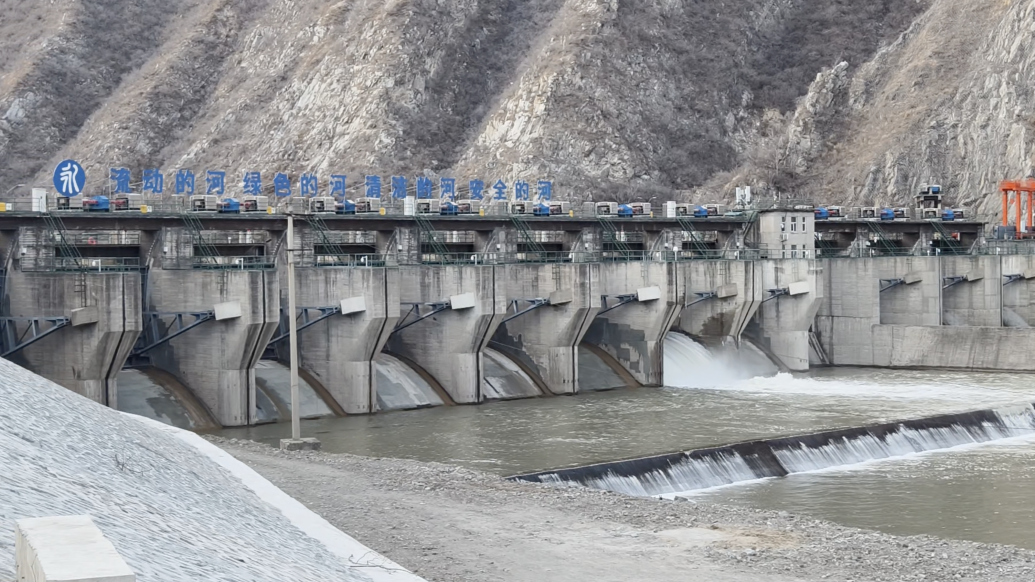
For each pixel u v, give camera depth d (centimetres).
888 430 6812
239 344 7325
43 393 4534
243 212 8425
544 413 8075
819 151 17688
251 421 7444
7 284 7056
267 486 4366
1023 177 15062
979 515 5181
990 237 13825
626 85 18412
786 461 6166
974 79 16538
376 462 5262
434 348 8700
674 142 18325
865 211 12838
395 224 9094
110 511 2695
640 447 6606
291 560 2975
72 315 6700
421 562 3522
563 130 17500
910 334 11031
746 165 18112
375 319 7869
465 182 17562
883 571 3584
